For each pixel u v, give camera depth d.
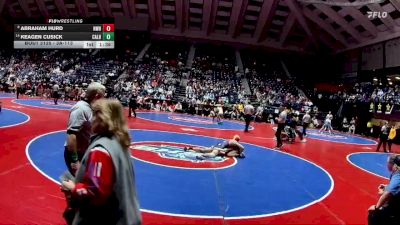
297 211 5.14
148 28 38.47
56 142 8.97
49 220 3.87
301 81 36.41
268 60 40.91
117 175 1.96
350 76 37.09
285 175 7.73
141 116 19.77
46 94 26.61
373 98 25.78
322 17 33.19
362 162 11.01
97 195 1.85
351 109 26.88
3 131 9.76
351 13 29.84
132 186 2.07
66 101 24.67
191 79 32.12
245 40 40.19
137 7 37.00
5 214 3.88
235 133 15.69
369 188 7.21
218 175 6.97
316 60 40.97
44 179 5.43
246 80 34.09
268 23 36.66
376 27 30.28
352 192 6.71
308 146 13.77
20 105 18.31
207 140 12.24
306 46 39.50
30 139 8.98
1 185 4.89
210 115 24.83
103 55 37.00
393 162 3.61
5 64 33.69
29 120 12.76
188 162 7.97
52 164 6.50
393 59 30.62
